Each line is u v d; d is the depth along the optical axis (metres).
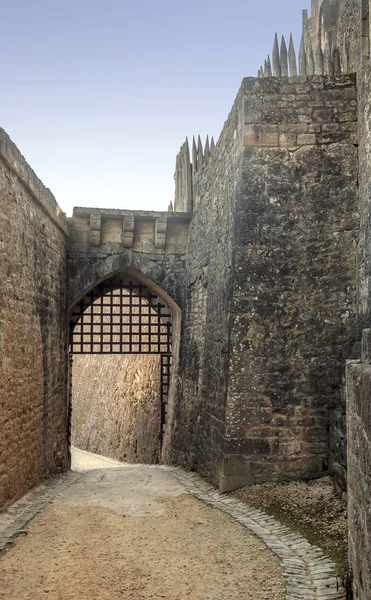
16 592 3.89
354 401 3.41
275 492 6.37
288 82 7.05
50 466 8.74
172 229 11.33
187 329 10.67
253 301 6.89
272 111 7.04
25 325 7.02
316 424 6.79
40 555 4.64
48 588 3.96
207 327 8.68
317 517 5.46
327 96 7.02
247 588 3.95
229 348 6.88
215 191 8.76
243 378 6.82
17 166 6.44
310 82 7.04
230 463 6.75
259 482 6.72
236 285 6.91
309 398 6.81
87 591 3.92
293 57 7.77
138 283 12.28
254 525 5.41
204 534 5.20
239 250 6.94
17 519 5.74
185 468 9.59
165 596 3.84
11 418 6.29
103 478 8.90
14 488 6.39
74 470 10.63
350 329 6.81
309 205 6.94
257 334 6.86
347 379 3.79
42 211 8.20
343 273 6.87
